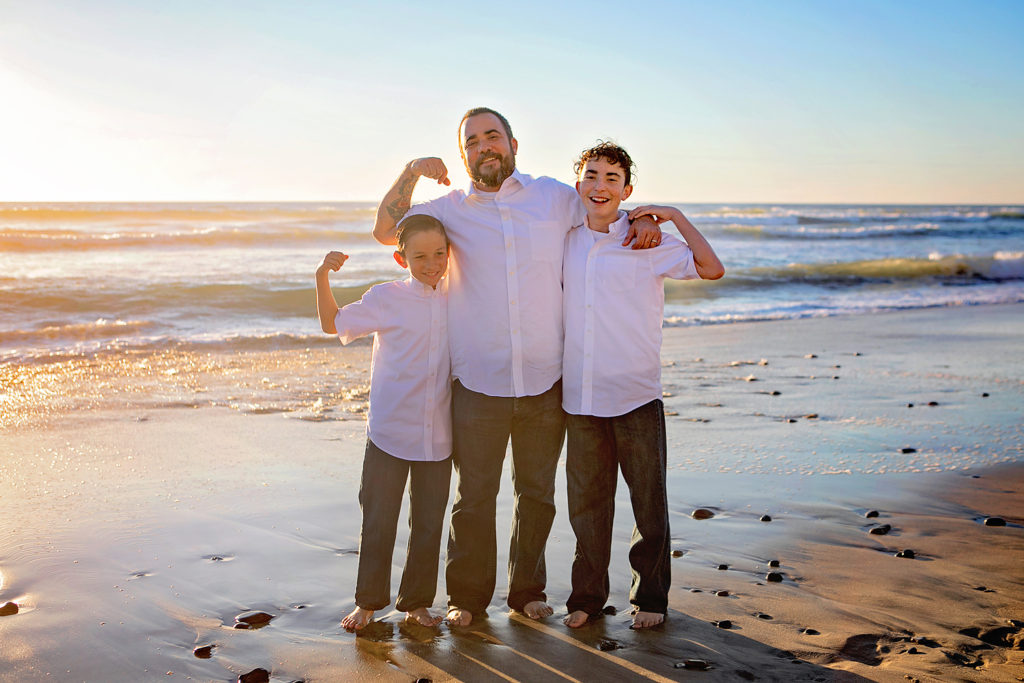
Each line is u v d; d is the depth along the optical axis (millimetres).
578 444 3123
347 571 3549
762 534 4051
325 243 24797
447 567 3143
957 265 21266
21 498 4352
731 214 57500
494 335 3029
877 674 2650
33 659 2715
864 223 46750
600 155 2994
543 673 2680
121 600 3193
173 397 6910
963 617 3129
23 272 15250
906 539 4008
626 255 3035
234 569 3527
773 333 11398
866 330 11711
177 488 4578
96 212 33531
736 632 2998
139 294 12633
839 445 5652
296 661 2750
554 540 3951
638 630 3025
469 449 3088
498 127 3012
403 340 3043
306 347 9617
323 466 5062
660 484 3080
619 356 3045
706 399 7086
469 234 3051
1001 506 4508
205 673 2658
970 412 6633
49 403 6551
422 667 2719
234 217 36594
